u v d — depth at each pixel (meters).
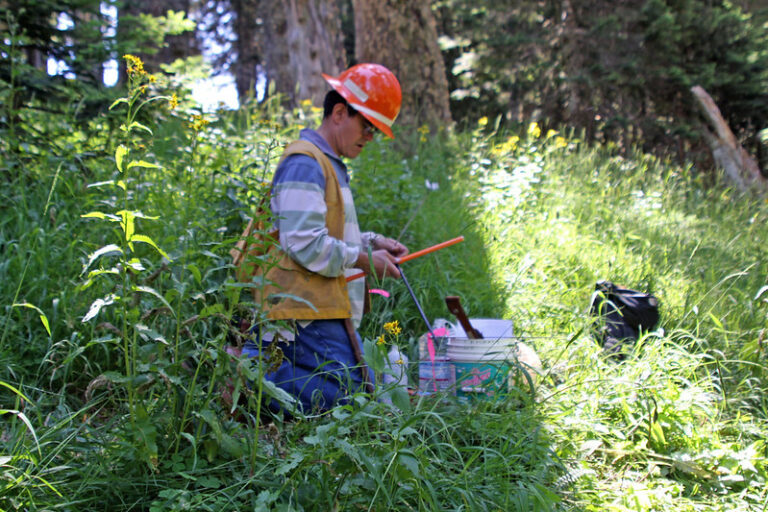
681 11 14.14
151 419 2.31
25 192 4.37
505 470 2.66
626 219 6.99
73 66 5.18
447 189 6.93
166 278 3.23
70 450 2.38
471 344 3.31
